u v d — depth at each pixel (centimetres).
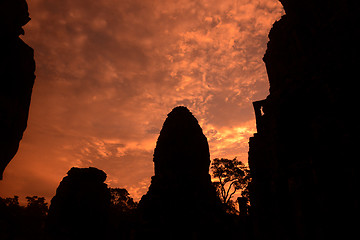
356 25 1258
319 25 1478
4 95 1327
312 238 1180
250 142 2592
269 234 1877
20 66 1485
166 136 3719
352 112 1176
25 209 5412
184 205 3025
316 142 1276
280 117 1639
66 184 3884
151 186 3397
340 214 1086
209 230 2842
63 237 3356
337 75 1295
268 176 2019
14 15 1431
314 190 1227
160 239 2731
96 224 3606
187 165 3447
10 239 1811
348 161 1114
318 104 1398
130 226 3078
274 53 1917
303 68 1548
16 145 1445
